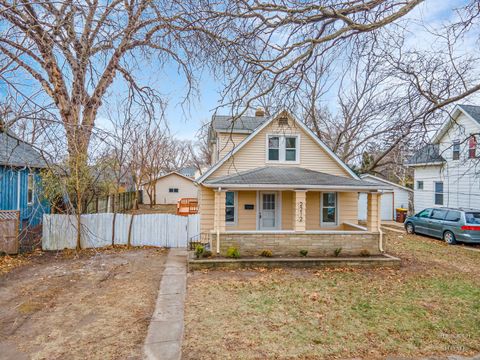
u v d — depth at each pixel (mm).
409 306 6020
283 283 7375
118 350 4238
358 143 15125
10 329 4875
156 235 11688
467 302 6281
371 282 7594
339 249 9617
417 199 19141
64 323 5086
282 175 11188
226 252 9500
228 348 4316
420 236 14758
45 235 10453
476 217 12453
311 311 5691
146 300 6152
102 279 7547
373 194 10312
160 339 4547
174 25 4004
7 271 8000
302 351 4262
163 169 36625
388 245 12422
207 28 3768
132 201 28672
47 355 4121
